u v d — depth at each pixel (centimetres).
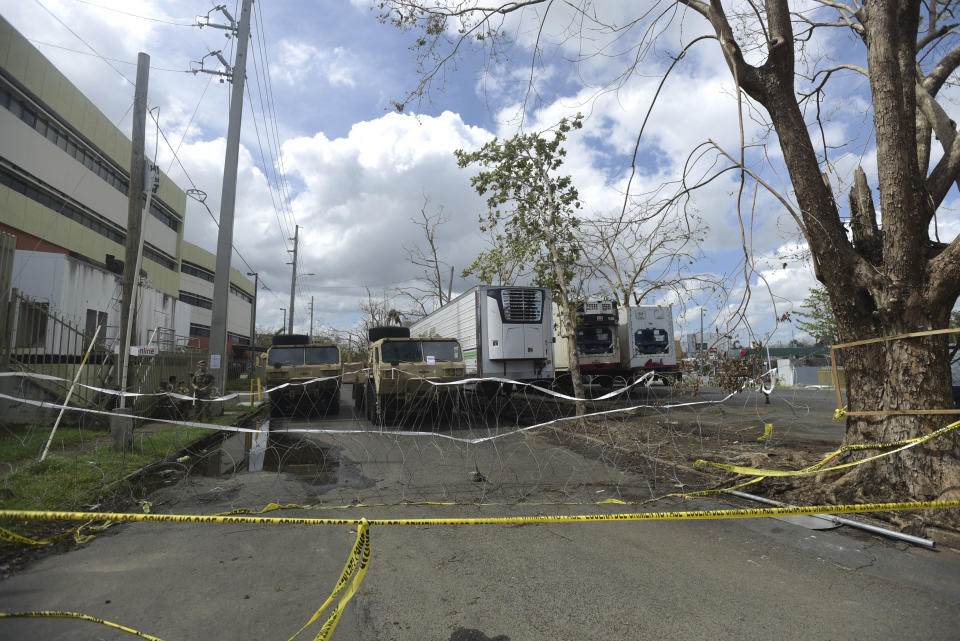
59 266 1442
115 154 2886
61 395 1178
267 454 1023
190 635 321
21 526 517
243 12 1759
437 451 1016
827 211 606
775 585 394
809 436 1078
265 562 448
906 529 490
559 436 1173
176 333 2305
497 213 1486
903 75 611
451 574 420
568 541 499
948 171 606
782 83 624
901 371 549
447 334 2036
